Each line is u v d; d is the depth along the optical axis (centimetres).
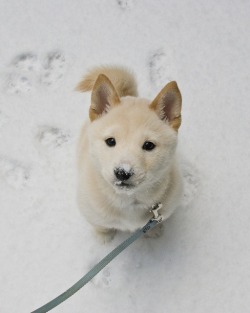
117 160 93
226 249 116
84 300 113
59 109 128
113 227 110
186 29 136
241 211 119
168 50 134
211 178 122
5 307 112
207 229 118
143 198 102
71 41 135
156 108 98
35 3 139
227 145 125
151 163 95
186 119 127
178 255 116
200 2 139
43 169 123
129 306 112
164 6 138
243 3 138
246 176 122
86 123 114
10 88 130
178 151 124
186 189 121
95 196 104
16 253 116
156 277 114
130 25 137
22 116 128
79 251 116
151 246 117
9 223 119
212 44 134
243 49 134
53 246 117
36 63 133
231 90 130
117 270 115
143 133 95
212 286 113
